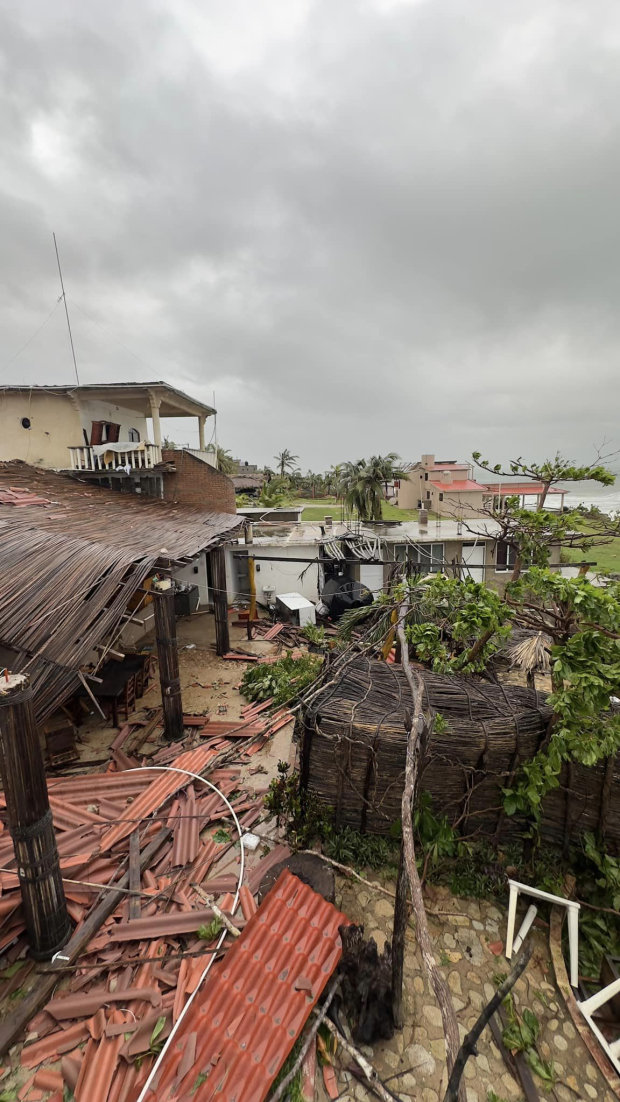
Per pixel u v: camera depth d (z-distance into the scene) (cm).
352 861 696
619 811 657
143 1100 391
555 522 816
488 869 681
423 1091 451
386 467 3978
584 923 616
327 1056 463
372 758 695
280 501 4797
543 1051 491
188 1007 458
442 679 829
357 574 2159
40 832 473
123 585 813
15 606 725
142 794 759
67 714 956
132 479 1898
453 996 540
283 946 518
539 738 696
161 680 952
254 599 1842
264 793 814
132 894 592
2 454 1767
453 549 2152
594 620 553
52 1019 459
